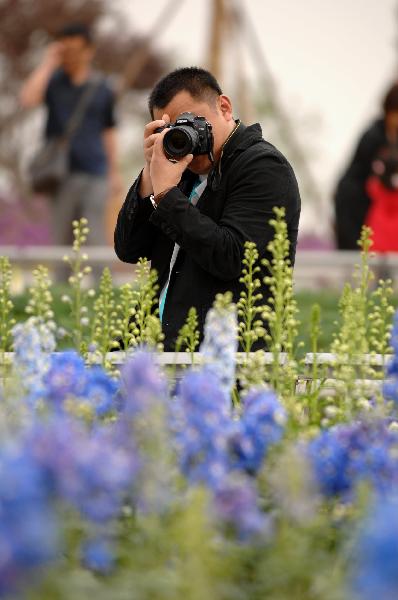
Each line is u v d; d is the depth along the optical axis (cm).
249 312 1213
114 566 792
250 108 4553
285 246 1176
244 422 866
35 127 7656
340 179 2916
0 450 708
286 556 762
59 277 2869
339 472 868
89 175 2981
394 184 2831
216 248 1320
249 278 1218
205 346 997
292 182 1386
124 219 1438
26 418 905
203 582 705
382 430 902
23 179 7606
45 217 7719
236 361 1174
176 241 1330
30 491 655
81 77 2983
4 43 8350
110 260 2861
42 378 1012
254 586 769
